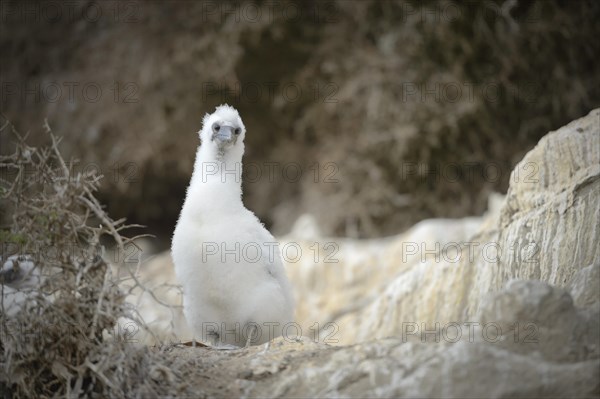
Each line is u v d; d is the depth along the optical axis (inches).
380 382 287.4
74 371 299.3
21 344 295.7
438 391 279.7
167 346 332.5
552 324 288.4
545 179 400.5
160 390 297.3
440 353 288.5
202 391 299.1
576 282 338.3
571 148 394.3
